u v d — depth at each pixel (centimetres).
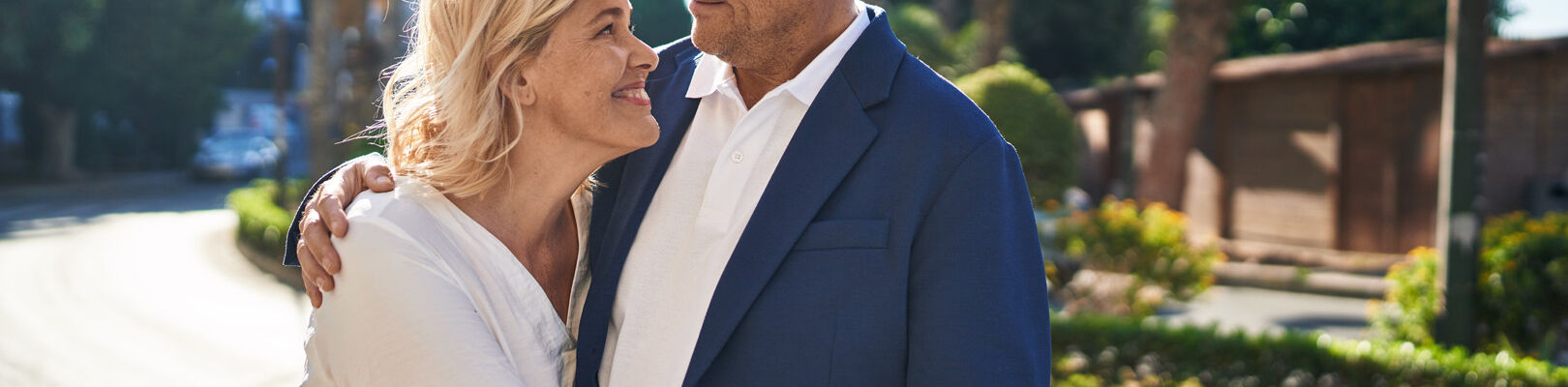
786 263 125
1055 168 857
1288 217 1315
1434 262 614
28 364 666
